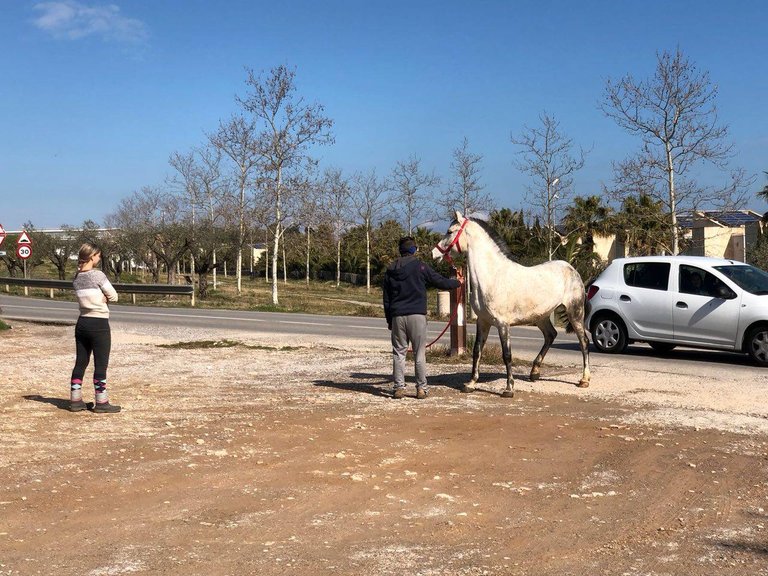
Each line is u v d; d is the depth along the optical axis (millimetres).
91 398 10055
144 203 54500
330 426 8320
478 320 10539
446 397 10219
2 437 7648
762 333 13547
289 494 5918
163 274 74562
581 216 36906
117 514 5418
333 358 14750
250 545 4840
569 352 16094
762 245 30625
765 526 5262
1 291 41906
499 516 5465
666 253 27922
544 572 4449
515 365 13430
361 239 71062
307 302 42031
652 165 23781
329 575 4371
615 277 15703
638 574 4422
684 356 15273
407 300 10039
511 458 7059
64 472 6441
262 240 47375
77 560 4562
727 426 8359
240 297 45281
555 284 10570
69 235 53906
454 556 4684
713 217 25016
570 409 9375
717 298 14148
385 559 4621
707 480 6367
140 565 4492
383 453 7191
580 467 6766
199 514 5434
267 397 10219
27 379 11773
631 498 5898
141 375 12445
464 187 38656
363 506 5648
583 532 5145
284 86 36219
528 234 35531
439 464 6832
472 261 10328
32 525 5172
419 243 48375
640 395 10328
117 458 6902
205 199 47438
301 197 37000
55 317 25031
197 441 7547
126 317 26406
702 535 5082
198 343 17219
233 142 44375
